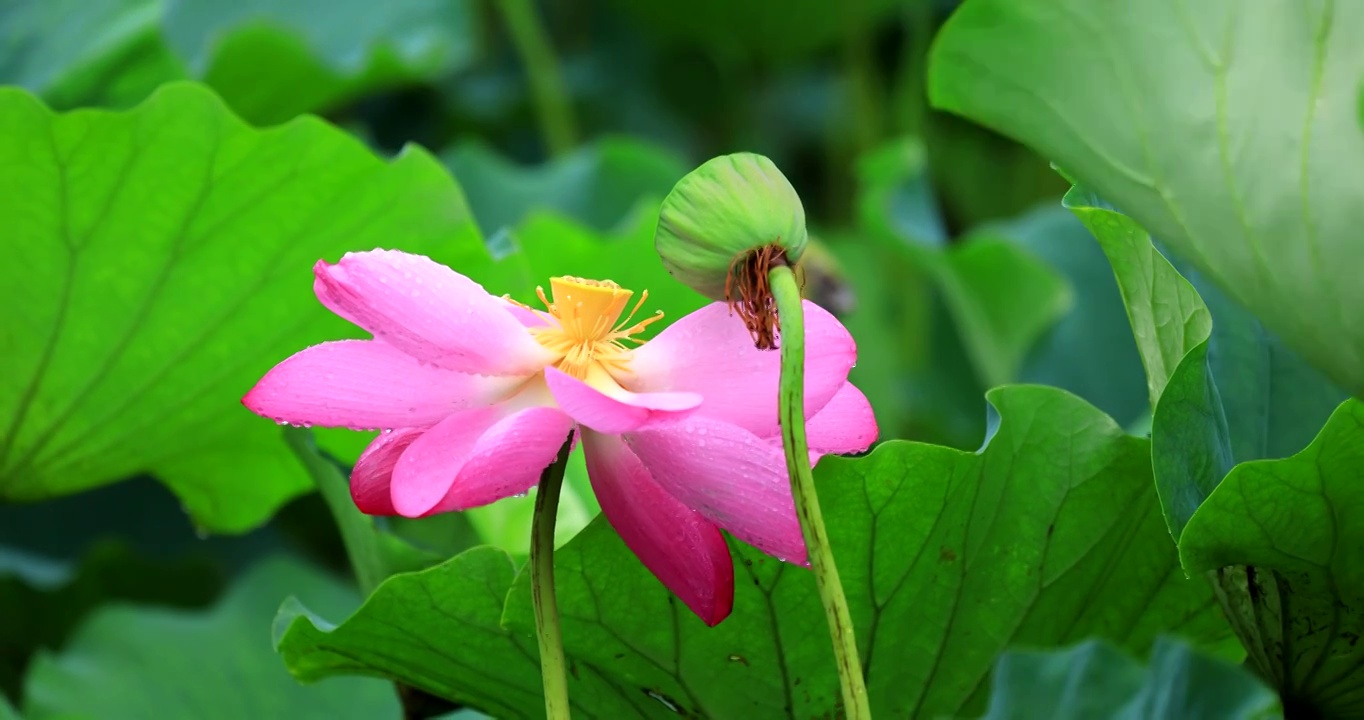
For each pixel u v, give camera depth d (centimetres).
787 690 175
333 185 195
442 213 198
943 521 172
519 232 250
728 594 163
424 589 171
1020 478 173
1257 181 164
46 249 193
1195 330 177
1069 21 166
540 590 163
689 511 163
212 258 196
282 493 215
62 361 198
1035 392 171
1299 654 175
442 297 161
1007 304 317
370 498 164
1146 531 175
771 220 160
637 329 165
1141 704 163
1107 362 311
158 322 198
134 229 194
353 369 162
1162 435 171
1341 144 161
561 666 163
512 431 159
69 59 275
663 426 161
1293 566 171
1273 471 166
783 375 159
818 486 170
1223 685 161
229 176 194
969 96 171
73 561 312
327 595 274
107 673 256
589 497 200
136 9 277
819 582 159
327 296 161
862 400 167
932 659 176
